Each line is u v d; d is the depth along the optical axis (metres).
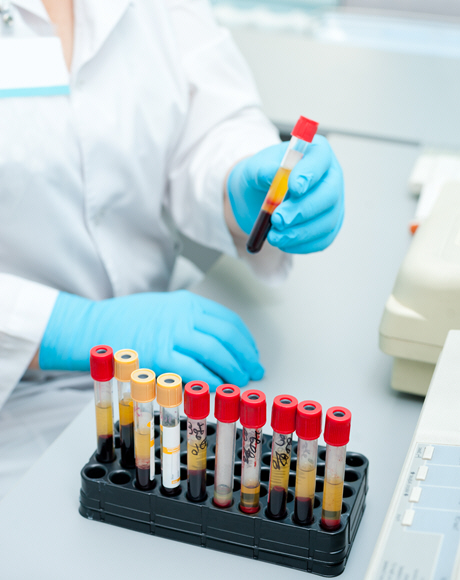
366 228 1.04
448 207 0.77
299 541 0.47
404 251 0.97
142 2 0.98
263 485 0.52
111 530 0.51
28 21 0.87
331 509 0.46
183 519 0.50
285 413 0.45
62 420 0.84
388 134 1.41
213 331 0.71
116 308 0.76
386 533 0.40
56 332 0.75
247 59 1.83
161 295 0.78
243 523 0.48
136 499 0.50
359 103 1.56
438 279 0.61
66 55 0.91
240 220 0.88
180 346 0.70
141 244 1.05
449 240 0.68
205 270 1.80
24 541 0.50
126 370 0.50
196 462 0.49
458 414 0.50
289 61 1.82
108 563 0.48
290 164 0.67
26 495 0.55
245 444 0.47
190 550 0.49
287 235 0.69
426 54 1.88
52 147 0.86
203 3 1.11
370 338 0.78
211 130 1.02
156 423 0.59
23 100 0.85
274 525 0.47
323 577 0.47
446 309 0.61
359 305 0.85
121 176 0.94
